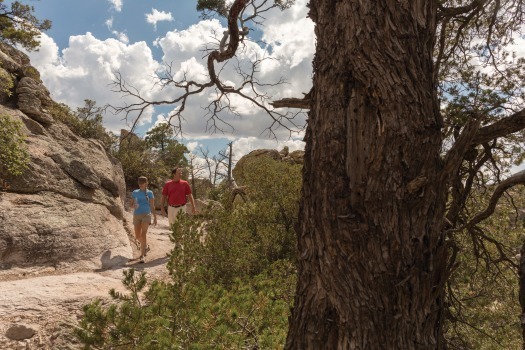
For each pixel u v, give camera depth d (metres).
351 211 2.54
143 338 3.90
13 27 23.05
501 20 5.09
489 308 6.25
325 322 2.56
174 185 9.45
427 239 2.54
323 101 2.70
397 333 2.45
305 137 2.86
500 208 5.88
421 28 2.62
